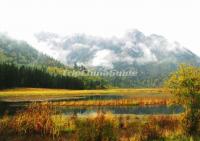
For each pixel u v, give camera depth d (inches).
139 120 1478.8
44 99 4077.3
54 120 1219.9
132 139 961.5
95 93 6486.2
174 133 992.2
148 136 976.3
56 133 1131.9
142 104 3061.0
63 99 4114.2
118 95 5541.3
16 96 4909.0
